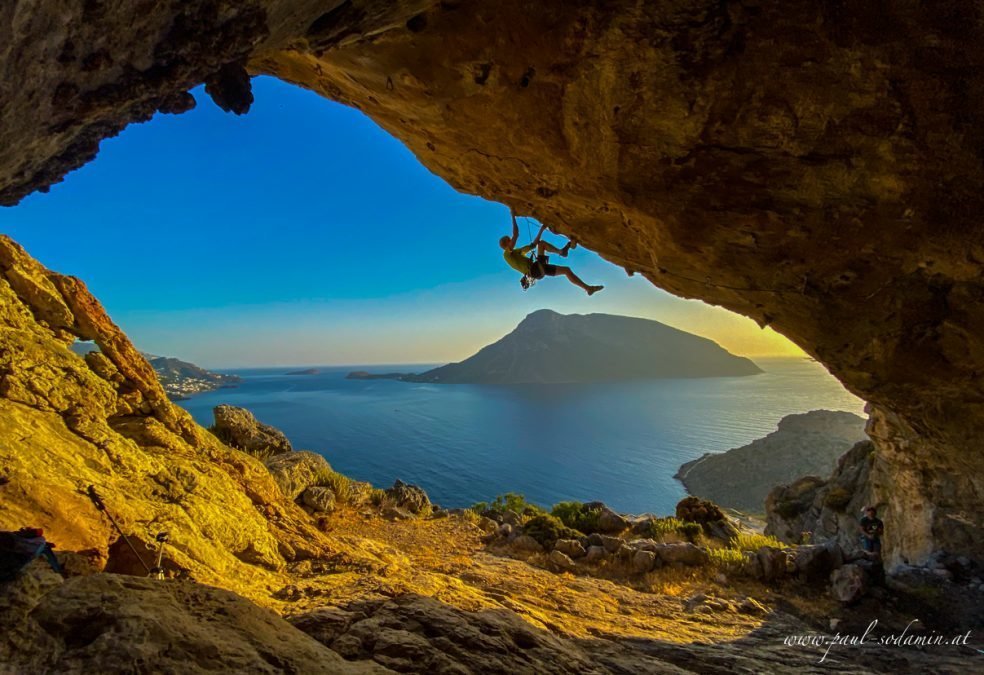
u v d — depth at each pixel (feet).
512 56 17.12
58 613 8.28
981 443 29.17
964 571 32.73
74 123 7.32
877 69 15.33
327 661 9.18
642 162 20.06
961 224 18.01
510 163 23.82
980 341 22.34
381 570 26.66
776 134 17.58
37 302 27.25
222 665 7.95
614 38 16.01
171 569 19.98
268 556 26.13
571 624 24.67
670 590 32.78
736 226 21.12
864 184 18.24
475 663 13.41
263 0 7.73
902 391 28.43
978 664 23.02
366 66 18.61
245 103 10.12
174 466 26.05
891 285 21.94
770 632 26.61
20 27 4.93
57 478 19.40
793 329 27.17
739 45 15.79
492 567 35.22
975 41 14.15
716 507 52.37
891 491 42.86
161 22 6.71
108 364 28.17
